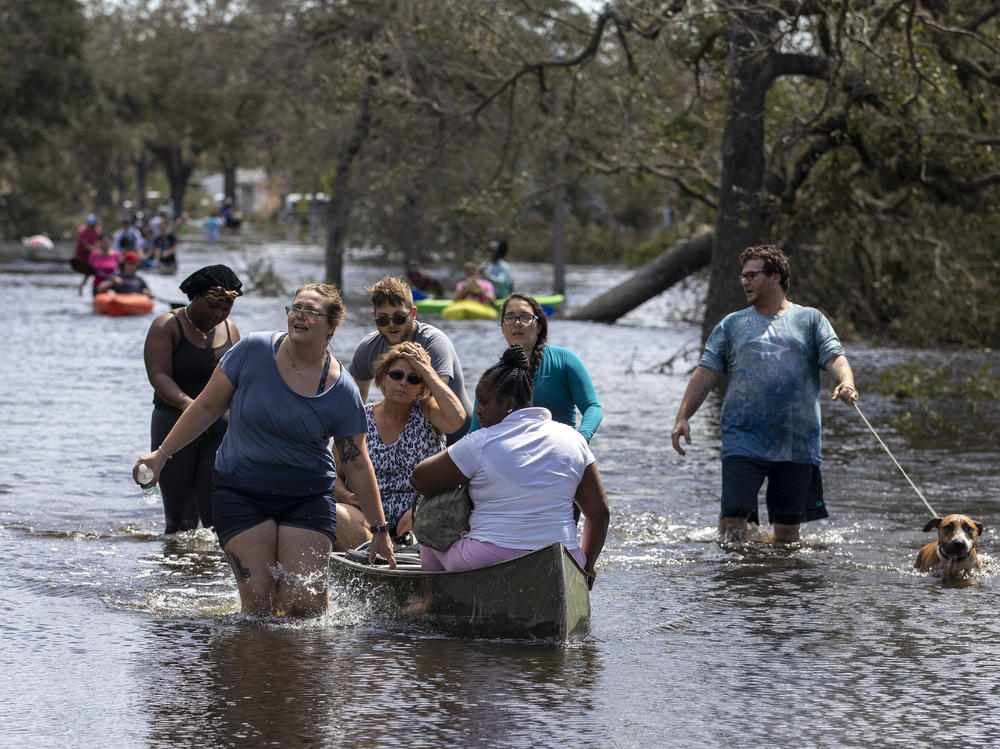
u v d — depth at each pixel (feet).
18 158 577.43
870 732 49.49
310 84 295.07
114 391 151.33
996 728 50.16
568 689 54.13
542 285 371.15
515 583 61.16
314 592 65.46
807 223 203.00
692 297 318.04
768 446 85.25
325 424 64.69
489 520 62.80
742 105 179.73
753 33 157.79
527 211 234.79
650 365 189.67
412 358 72.79
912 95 165.58
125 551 79.71
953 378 176.45
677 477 107.55
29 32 504.02
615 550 82.74
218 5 313.94
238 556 65.26
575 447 63.52
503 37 199.52
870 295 232.32
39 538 82.64
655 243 517.96
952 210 214.69
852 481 106.93
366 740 47.57
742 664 58.34
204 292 82.79
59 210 626.64
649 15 169.37
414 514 68.03
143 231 480.23
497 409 63.41
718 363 87.45
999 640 63.00
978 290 208.74
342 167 316.40
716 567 78.48
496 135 263.49
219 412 65.92
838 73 162.61
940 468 112.78
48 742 47.09
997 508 96.32
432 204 315.78
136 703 51.44
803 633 63.87
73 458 110.01
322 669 56.34
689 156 211.00
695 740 48.24
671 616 66.85
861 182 209.97
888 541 86.17
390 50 231.71
